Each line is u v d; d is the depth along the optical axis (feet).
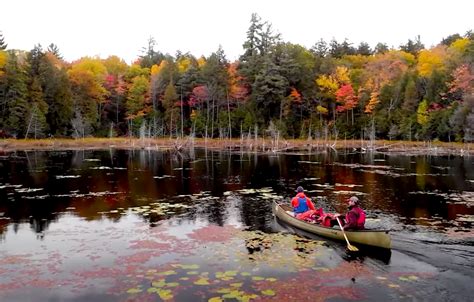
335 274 40.11
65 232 54.90
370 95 283.18
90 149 203.41
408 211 65.26
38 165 129.59
